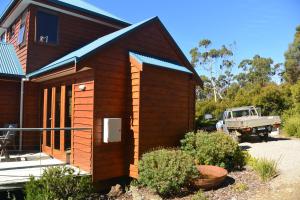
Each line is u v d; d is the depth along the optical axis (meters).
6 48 12.41
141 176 7.31
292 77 34.12
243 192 6.88
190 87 10.62
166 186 6.63
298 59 33.84
